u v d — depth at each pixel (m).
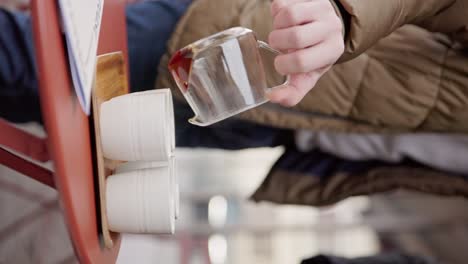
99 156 1.03
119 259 2.29
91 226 0.99
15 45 1.34
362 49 1.21
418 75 1.56
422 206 3.62
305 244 3.42
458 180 1.79
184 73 1.08
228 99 1.10
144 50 1.56
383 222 3.57
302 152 1.88
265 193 1.86
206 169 3.96
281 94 1.11
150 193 1.07
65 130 0.89
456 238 3.38
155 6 1.59
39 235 2.13
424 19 1.42
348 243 3.46
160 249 2.70
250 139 1.80
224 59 1.07
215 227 3.43
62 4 0.87
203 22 1.54
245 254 3.31
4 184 2.20
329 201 1.83
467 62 1.54
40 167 1.03
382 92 1.57
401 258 1.72
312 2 1.09
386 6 1.22
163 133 1.06
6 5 1.84
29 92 1.37
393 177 1.80
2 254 2.06
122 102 1.08
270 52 1.17
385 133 1.63
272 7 1.10
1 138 0.96
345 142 1.79
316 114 1.60
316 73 1.14
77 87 0.92
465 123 1.56
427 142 1.76
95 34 1.03
